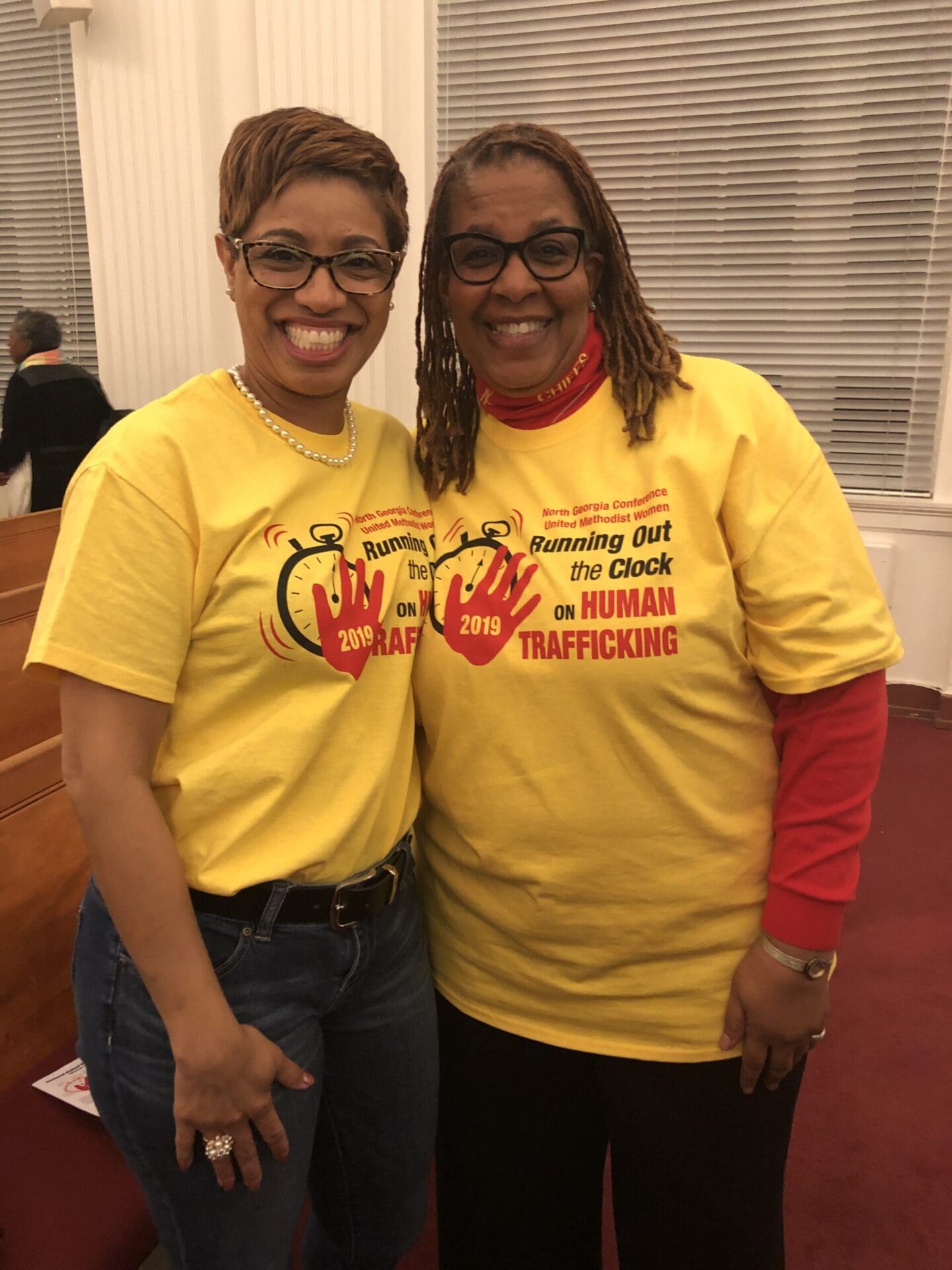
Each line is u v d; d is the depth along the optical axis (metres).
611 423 1.01
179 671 0.88
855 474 4.03
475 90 3.99
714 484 0.94
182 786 0.89
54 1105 1.34
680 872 1.00
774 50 3.68
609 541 0.96
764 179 3.82
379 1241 1.19
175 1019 0.84
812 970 0.98
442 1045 1.17
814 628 0.93
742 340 4.03
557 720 0.97
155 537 0.84
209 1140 0.87
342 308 0.91
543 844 1.01
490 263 0.97
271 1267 0.96
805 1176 1.78
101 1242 1.14
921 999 2.28
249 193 0.89
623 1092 1.06
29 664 0.82
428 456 1.09
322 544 0.92
